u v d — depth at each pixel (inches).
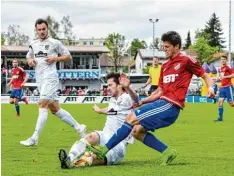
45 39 449.7
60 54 454.0
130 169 298.4
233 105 797.2
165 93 310.5
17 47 3201.3
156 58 851.4
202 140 480.1
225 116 913.5
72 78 3174.2
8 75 2728.8
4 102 1909.4
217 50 4790.8
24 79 922.7
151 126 308.0
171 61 311.1
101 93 2490.2
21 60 3179.1
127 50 4503.0
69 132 571.2
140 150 398.3
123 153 322.0
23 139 491.2
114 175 278.2
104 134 320.8
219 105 779.4
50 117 879.7
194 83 2760.8
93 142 315.0
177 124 698.8
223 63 795.4
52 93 445.4
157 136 520.4
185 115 947.3
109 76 338.0
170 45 310.2
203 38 4746.6
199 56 4677.7
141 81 3105.3
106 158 315.0
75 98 1972.2
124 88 333.4
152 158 352.2
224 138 500.1
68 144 446.3
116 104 334.6
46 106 443.8
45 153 382.3
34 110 1188.5
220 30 5659.5
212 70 2165.4
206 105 1569.9
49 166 313.3
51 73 447.8
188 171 291.0
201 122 742.5
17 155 370.0
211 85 306.7
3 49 3132.4
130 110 333.4
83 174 281.6
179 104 306.7
